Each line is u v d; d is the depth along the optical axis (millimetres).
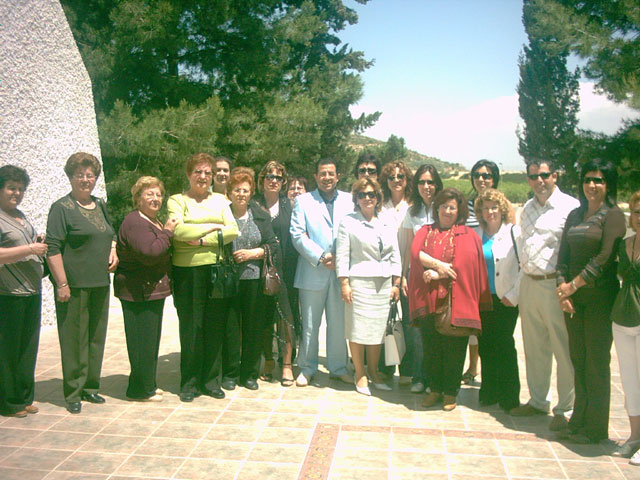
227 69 17672
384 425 4270
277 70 18250
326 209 5203
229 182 4992
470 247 4469
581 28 17938
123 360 5910
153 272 4570
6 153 6512
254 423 4273
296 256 5293
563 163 20562
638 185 17734
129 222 4512
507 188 46812
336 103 21312
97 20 16656
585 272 3740
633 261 3623
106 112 15562
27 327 4332
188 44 15750
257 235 4980
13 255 4035
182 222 4633
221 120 16000
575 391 3980
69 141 7609
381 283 4914
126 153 13914
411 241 5250
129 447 3840
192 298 4691
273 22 18094
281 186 5367
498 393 4656
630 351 3705
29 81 6895
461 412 4574
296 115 16688
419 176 5082
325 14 19969
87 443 3893
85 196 4480
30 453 3729
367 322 4891
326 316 5305
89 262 4418
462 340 4543
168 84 16297
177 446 3861
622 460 3689
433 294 4523
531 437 4066
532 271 4227
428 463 3641
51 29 7336
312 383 5266
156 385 4934
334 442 3938
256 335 5047
